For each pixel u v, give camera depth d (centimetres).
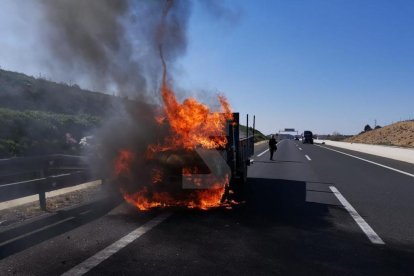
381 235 609
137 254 492
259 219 713
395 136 8838
